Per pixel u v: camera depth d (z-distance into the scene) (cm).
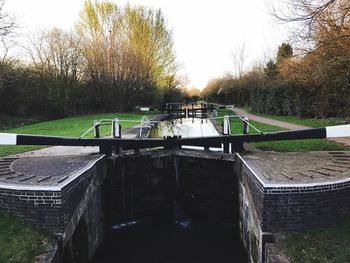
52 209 555
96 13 3005
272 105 2289
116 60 3070
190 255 767
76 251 631
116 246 823
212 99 5862
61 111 2648
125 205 978
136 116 2473
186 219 1038
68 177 628
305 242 538
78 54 2742
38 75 2473
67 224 578
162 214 1055
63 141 811
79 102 2811
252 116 2233
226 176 954
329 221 581
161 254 776
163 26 3416
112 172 908
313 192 567
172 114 2528
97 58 2953
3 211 579
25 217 567
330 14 874
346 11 784
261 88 2609
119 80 3105
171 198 1054
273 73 2712
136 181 990
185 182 1044
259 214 593
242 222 805
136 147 940
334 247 517
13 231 543
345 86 1245
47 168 740
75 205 624
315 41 960
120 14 3141
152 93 3381
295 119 1817
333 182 582
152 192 1025
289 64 1784
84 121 2055
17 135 727
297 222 570
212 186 991
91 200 740
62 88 2609
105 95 3044
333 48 962
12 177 661
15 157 888
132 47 3139
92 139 869
